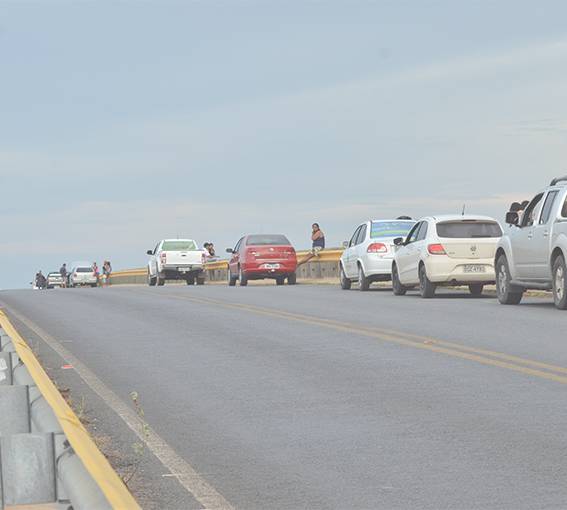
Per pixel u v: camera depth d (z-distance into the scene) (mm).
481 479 8195
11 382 11688
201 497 7922
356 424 10617
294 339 18531
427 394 12258
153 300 30906
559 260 23328
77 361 16359
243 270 46281
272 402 12094
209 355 16609
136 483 8406
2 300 33938
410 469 8609
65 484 6824
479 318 21672
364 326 20438
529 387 12492
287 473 8633
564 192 23438
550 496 7613
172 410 11789
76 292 38906
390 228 35000
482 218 29406
